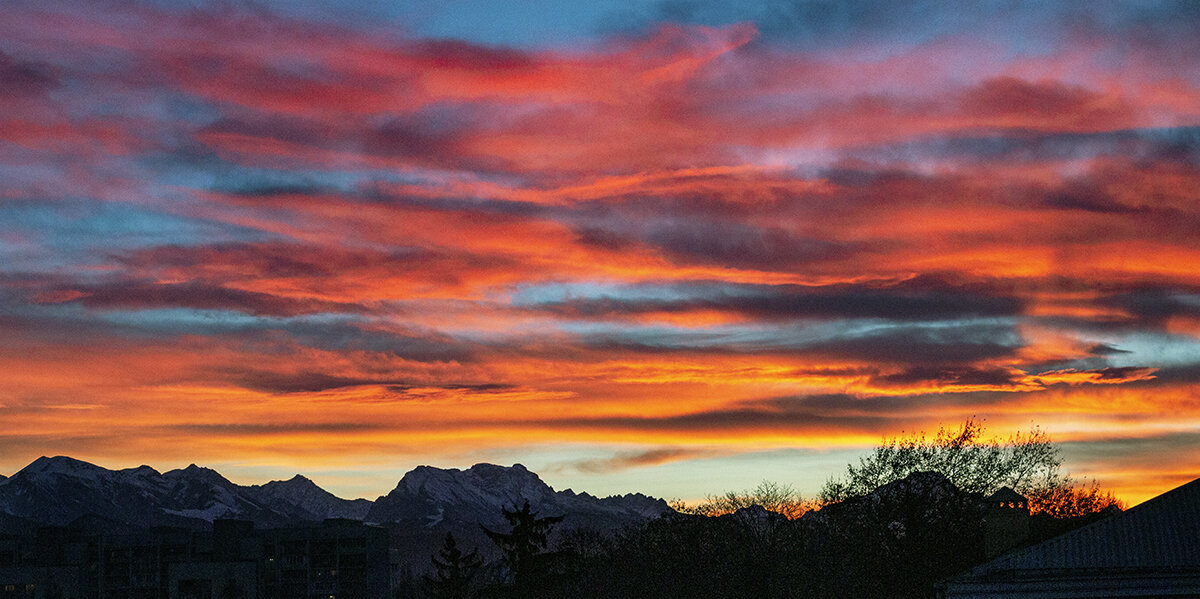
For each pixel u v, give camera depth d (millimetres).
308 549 174250
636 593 83312
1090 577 45031
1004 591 45562
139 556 181375
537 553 76250
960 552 60188
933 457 63344
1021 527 59688
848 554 65688
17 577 172375
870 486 64875
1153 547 45344
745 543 82250
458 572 94500
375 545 176500
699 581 81875
